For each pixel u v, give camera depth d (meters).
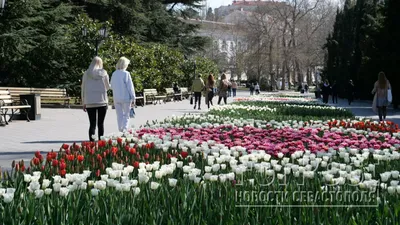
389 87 18.31
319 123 13.55
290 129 11.38
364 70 33.12
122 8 39.25
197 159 6.77
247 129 10.98
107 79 11.20
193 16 51.59
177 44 48.62
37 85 30.80
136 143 8.61
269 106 22.50
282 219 3.85
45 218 3.77
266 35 75.00
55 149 10.66
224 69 95.31
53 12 30.50
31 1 27.75
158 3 45.41
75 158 6.64
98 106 11.12
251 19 77.81
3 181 5.21
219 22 121.19
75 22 32.22
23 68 30.62
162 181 5.23
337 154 7.68
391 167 6.48
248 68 84.19
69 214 3.84
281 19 75.12
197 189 4.74
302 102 28.55
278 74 86.00
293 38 75.50
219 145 7.87
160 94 38.06
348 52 48.91
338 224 3.68
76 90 30.59
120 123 12.23
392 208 4.17
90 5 39.78
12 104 18.89
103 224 3.83
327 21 82.75
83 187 4.62
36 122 17.53
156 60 39.38
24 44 27.55
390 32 29.98
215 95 47.50
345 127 12.52
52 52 29.72
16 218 3.80
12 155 9.81
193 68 47.59
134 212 3.92
